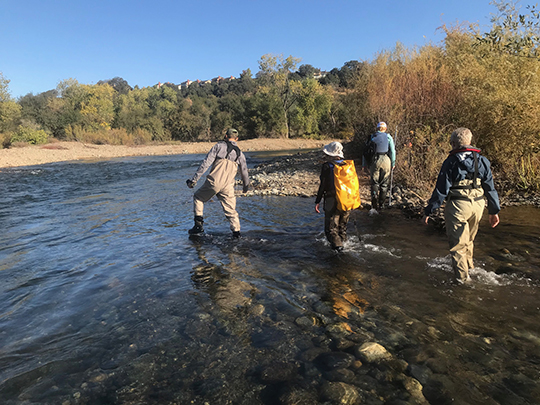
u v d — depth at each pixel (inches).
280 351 101.9
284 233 232.1
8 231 253.1
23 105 2159.2
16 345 108.3
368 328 113.1
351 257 181.2
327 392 83.8
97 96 2428.6
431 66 431.5
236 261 181.3
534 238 196.1
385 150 284.0
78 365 97.6
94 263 182.4
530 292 135.0
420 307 126.0
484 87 345.1
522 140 310.0
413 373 90.8
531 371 90.2
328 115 1995.6
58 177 641.6
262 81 2282.2
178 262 181.6
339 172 184.2
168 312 127.4
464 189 144.7
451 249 148.3
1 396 85.5
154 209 322.3
